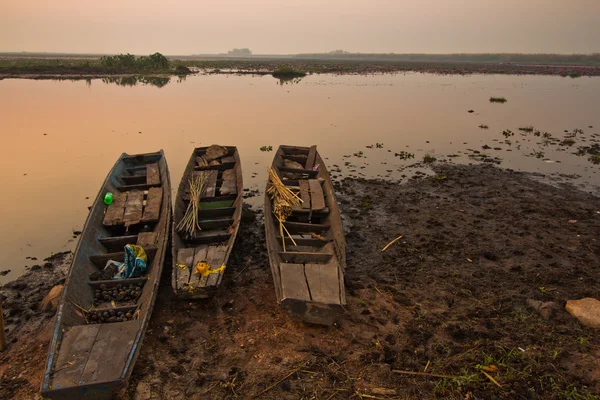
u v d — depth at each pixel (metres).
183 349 5.56
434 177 12.82
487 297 6.77
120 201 8.75
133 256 6.68
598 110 25.28
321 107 24.80
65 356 4.70
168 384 4.99
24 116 19.92
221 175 11.01
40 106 22.88
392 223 9.66
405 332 5.94
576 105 27.27
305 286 5.90
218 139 16.47
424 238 8.86
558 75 58.34
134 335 5.05
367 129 19.14
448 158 14.87
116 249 7.70
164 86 34.53
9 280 7.11
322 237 8.08
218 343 5.69
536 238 8.81
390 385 4.99
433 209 10.44
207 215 8.71
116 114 21.05
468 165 14.06
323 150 15.59
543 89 37.47
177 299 6.66
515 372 5.14
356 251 8.37
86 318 5.63
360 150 15.73
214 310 6.43
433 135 18.28
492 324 6.06
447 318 6.23
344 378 5.09
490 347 5.58
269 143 16.12
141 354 5.46
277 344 5.67
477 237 8.90
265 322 6.14
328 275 6.20
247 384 4.98
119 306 6.01
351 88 35.97
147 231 8.30
